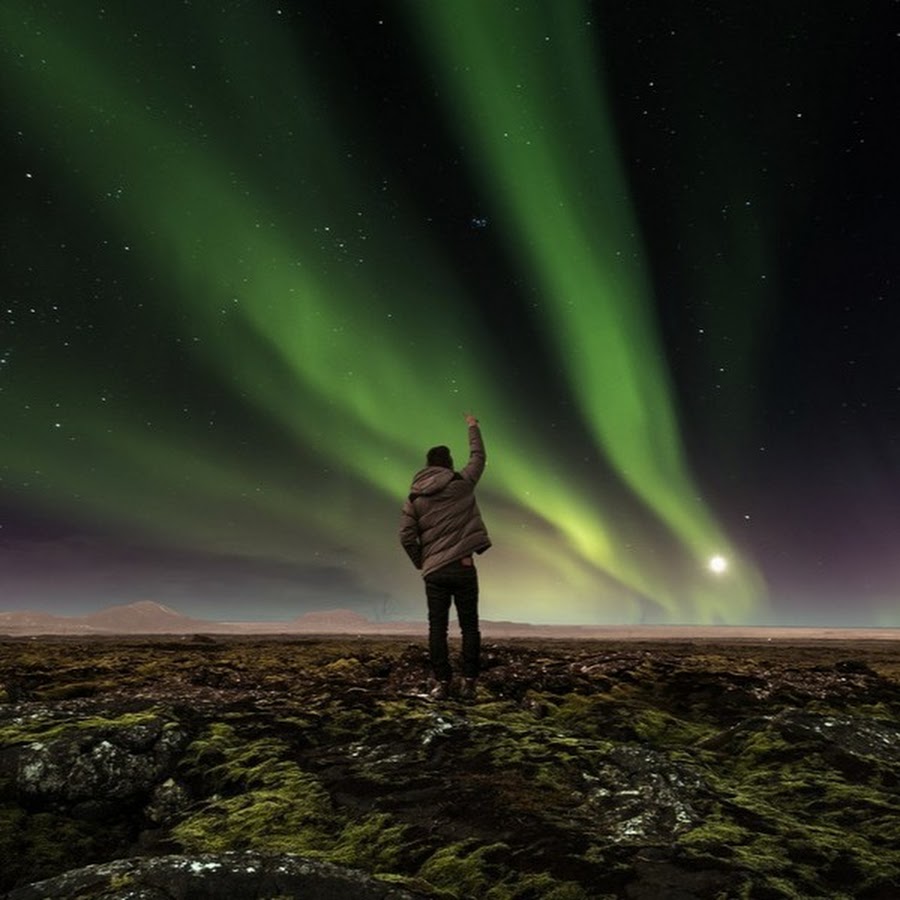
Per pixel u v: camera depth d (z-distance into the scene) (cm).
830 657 935
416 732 409
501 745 383
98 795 347
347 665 696
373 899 209
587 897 228
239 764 369
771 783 352
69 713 435
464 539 588
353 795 323
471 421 646
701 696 553
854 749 386
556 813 298
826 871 249
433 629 582
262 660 755
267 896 207
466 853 261
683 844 263
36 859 305
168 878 210
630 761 350
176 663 715
